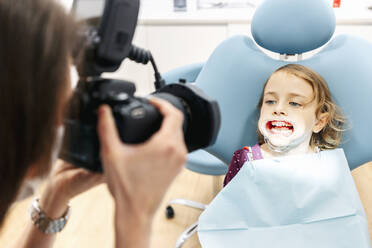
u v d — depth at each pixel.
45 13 0.26
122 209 0.31
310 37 0.92
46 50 0.25
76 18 0.29
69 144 0.34
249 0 2.18
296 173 0.73
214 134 0.42
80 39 0.31
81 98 0.33
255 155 0.92
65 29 0.27
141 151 0.30
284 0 0.91
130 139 0.32
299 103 0.86
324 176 0.72
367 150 0.87
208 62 1.08
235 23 1.91
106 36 0.34
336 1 2.01
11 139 0.25
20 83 0.24
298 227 0.68
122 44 0.37
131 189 0.30
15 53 0.24
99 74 0.37
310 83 0.86
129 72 0.58
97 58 0.35
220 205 0.71
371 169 1.56
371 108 0.87
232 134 1.03
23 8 0.25
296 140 0.88
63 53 0.27
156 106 0.35
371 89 0.87
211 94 1.06
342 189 0.71
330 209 0.69
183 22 1.96
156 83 0.53
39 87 0.25
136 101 0.34
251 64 1.01
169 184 0.32
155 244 1.21
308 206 0.69
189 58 2.06
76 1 0.32
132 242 0.32
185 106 0.42
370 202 1.34
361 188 1.43
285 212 0.69
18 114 0.25
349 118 0.88
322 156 0.76
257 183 0.72
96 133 0.32
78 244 1.23
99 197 1.47
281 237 0.67
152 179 0.31
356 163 0.89
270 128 0.90
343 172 0.74
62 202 0.50
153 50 2.04
